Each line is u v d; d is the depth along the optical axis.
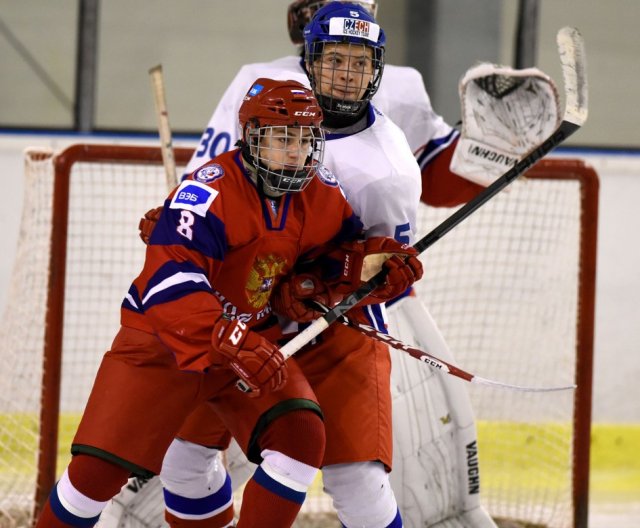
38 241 14.36
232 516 10.10
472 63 20.08
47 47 19.06
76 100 19.14
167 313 8.08
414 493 11.26
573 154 19.30
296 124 8.17
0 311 17.94
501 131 10.77
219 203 8.28
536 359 17.31
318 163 8.42
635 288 19.14
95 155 12.81
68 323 17.06
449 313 17.56
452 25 20.05
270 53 19.78
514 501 15.30
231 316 8.84
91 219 16.92
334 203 8.82
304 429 8.44
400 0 20.02
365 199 9.27
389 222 9.36
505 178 9.61
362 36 9.15
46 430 12.91
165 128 11.34
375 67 9.34
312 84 9.38
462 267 17.52
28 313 14.59
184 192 8.32
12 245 17.98
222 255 8.39
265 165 8.27
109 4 19.22
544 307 17.30
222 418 9.05
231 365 8.05
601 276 19.11
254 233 8.45
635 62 20.44
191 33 19.52
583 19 20.28
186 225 8.19
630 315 19.12
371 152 9.34
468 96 10.71
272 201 8.52
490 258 17.48
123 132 18.89
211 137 10.59
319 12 9.30
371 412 8.96
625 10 20.34
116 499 11.02
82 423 8.55
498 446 17.03
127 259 17.12
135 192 16.92
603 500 16.45
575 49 9.51
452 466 11.37
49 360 12.88
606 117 20.47
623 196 19.12
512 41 20.12
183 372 8.57
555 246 17.25
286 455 8.45
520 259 17.42
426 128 11.22
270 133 8.16
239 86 10.55
